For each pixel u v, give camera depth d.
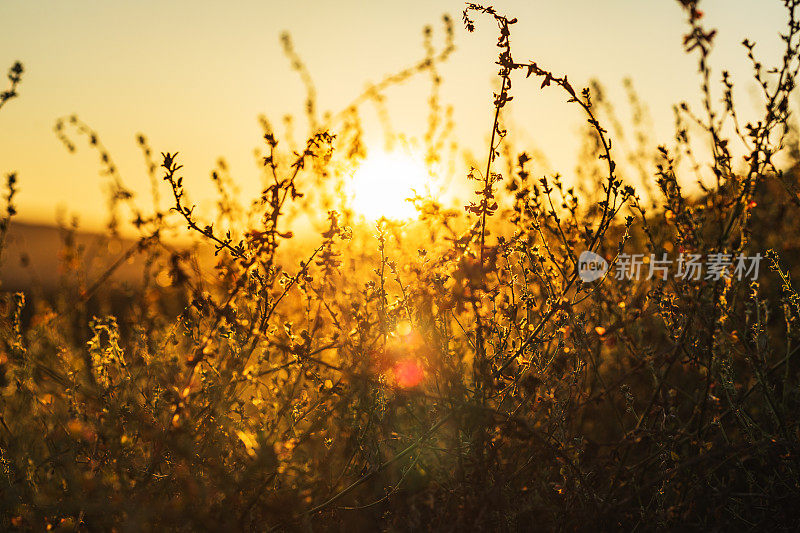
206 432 2.25
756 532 2.29
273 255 2.27
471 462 2.15
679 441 2.31
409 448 2.21
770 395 2.36
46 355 2.55
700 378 2.71
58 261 2.64
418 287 2.37
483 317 2.39
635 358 2.61
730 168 2.28
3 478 2.21
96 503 1.98
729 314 2.38
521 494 2.35
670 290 2.59
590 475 2.29
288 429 2.34
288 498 2.10
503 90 2.21
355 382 2.27
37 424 2.51
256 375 2.29
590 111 2.27
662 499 2.27
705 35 2.12
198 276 2.31
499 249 2.25
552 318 2.41
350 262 2.94
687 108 2.49
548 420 2.34
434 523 2.22
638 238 3.15
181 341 2.60
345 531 2.43
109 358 2.43
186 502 2.05
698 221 2.45
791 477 2.37
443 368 2.30
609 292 2.71
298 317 2.80
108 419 2.22
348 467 2.53
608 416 2.86
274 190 2.28
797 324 2.68
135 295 2.69
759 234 3.26
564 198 2.58
